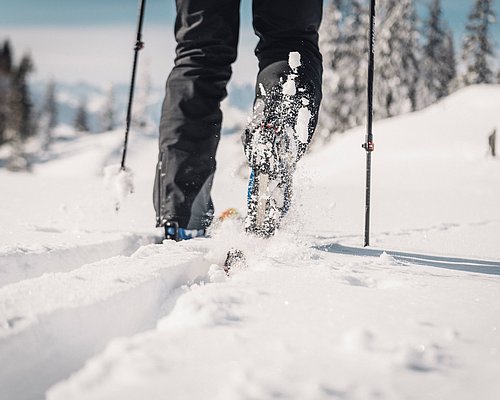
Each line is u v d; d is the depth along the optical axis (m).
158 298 1.11
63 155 42.91
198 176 2.10
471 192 6.33
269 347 0.75
